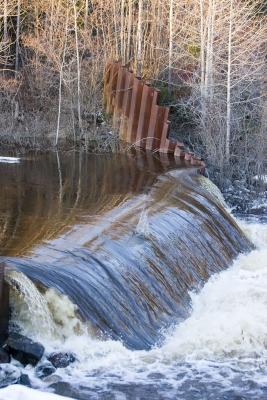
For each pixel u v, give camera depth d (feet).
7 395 22.82
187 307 45.80
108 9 114.73
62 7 106.11
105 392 32.89
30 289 35.14
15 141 92.53
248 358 38.27
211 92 92.99
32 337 34.99
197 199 62.39
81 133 95.14
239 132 91.86
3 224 47.78
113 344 36.70
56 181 65.26
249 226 69.15
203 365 36.96
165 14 114.42
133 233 48.08
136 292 41.75
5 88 99.81
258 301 47.39
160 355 37.42
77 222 49.26
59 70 96.89
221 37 98.32
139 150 88.43
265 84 104.12
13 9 121.70
